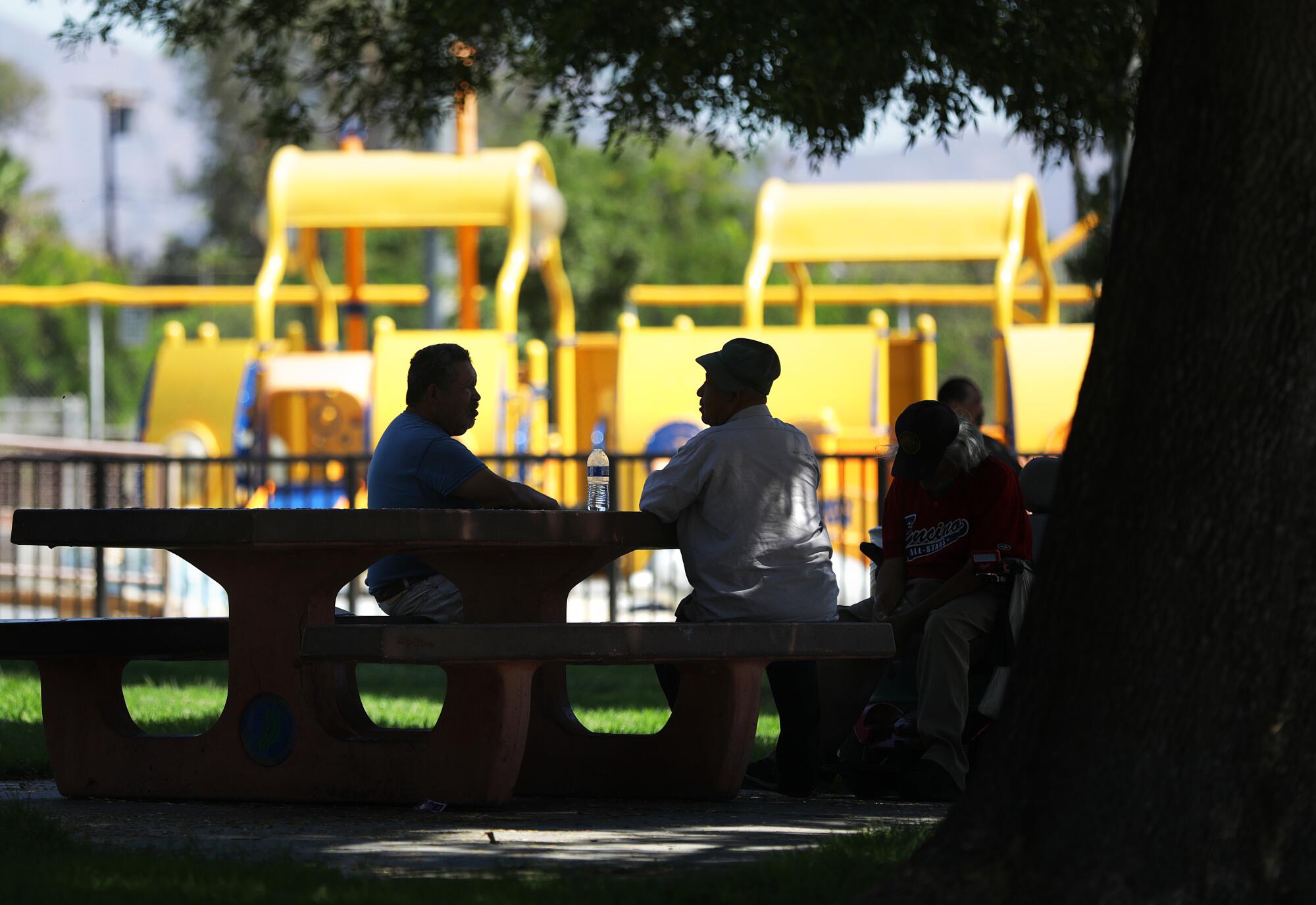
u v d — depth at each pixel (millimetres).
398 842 17594
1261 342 13891
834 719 22969
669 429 72062
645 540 20891
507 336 70938
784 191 76125
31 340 170875
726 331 73938
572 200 148875
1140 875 13383
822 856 15883
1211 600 13734
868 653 20188
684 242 156875
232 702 20641
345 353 75625
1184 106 14305
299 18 41250
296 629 20406
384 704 32625
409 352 71625
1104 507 14180
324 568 20312
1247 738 13562
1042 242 76312
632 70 37469
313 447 75875
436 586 22859
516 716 19625
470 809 19938
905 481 22922
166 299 85500
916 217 74000
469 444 69000
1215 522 13805
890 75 35094
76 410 121938
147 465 50281
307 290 83375
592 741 21609
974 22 34406
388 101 41906
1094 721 13828
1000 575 21609
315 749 20266
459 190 73312
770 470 21078
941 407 22344
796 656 19641
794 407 72812
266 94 42250
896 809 20875
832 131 37188
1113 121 36094
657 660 19000
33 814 17859
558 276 82062
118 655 20969
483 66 40406
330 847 17219
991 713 21484
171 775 20781
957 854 13992
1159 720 13664
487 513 19219
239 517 18719
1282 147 14008
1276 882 13344
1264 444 13805
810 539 21172
